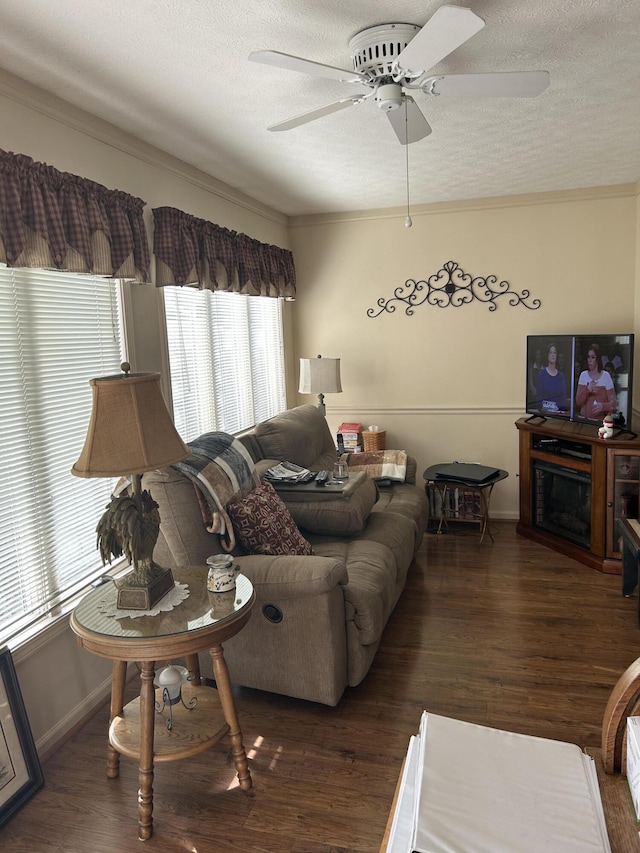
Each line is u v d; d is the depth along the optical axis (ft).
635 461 12.25
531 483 14.66
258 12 6.03
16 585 7.39
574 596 11.49
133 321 9.68
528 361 14.79
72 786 6.91
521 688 8.51
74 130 8.32
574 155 11.69
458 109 9.07
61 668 7.81
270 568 7.82
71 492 8.34
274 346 16.24
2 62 6.88
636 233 14.52
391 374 16.81
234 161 11.27
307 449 12.82
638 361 14.58
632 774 3.44
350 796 6.59
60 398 8.13
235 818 6.34
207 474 8.39
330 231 16.70
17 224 6.79
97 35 6.35
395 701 8.31
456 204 15.62
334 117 9.09
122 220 8.64
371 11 6.09
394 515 11.68
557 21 6.42
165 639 5.80
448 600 11.46
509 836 3.21
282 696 8.57
